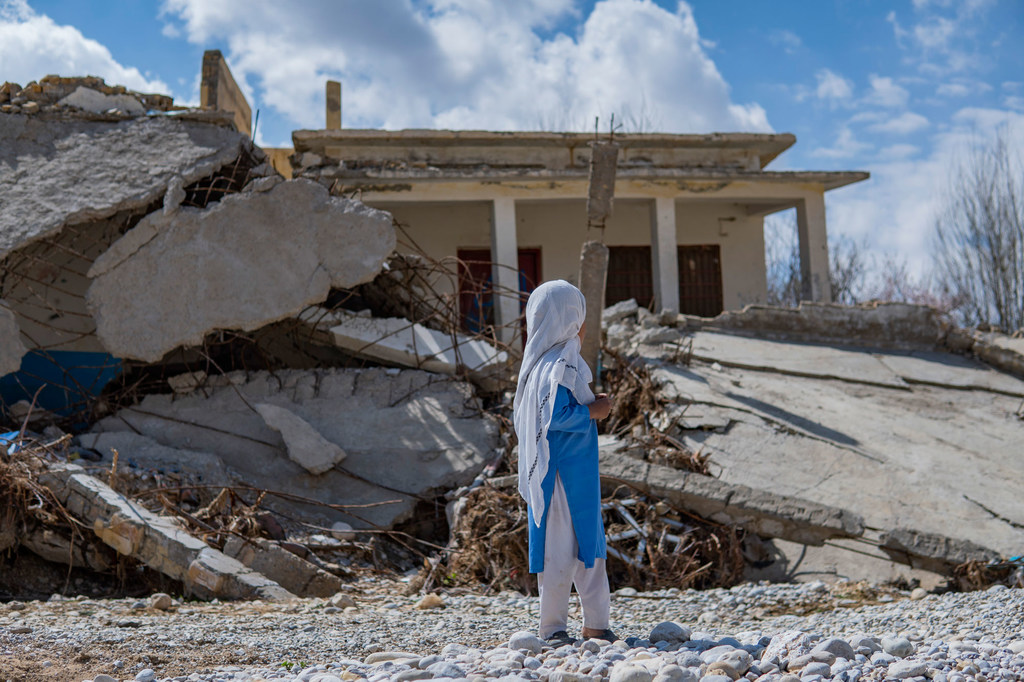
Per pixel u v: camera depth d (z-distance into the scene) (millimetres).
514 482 9547
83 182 11680
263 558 7902
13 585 8234
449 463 10820
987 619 5316
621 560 8789
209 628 5270
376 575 8867
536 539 4094
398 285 12773
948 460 11062
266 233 11602
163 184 11703
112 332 11281
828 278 18141
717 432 11242
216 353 12766
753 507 9195
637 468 9516
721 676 3203
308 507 10242
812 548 9055
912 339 15844
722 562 8875
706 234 19969
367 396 11703
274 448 11031
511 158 17641
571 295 4230
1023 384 14297
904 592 8242
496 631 5312
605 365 12805
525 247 19250
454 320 12781
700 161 18469
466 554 8742
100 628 5238
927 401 13336
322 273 11602
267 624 5461
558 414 4027
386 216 11766
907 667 3291
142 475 9648
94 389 12414
